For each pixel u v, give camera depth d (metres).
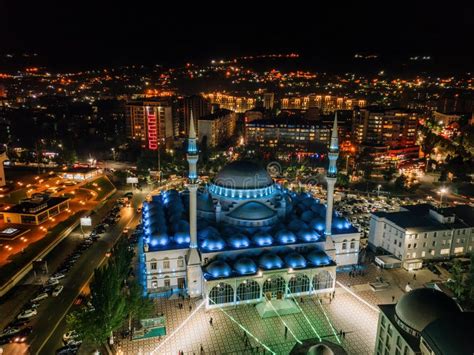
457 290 101.62
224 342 93.31
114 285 87.56
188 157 106.88
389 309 80.62
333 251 118.62
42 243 138.00
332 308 106.31
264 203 127.50
